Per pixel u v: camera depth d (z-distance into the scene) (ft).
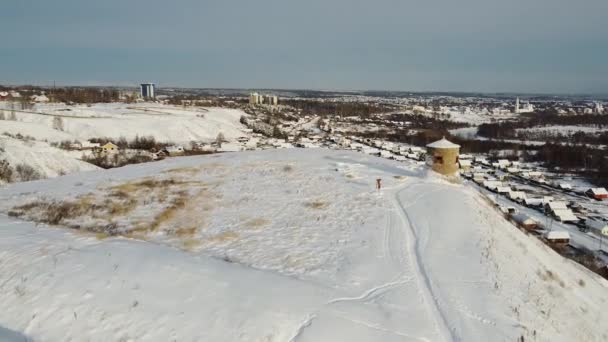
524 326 34.83
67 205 63.52
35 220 56.34
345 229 53.42
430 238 50.37
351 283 38.70
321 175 81.15
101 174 87.81
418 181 78.48
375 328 31.27
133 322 30.35
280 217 58.34
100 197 67.92
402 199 66.23
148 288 34.09
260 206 63.16
